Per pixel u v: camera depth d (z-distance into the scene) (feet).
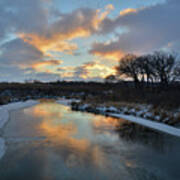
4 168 16.15
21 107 66.90
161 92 79.41
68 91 148.97
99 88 155.43
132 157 18.98
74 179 14.28
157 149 21.36
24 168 16.17
